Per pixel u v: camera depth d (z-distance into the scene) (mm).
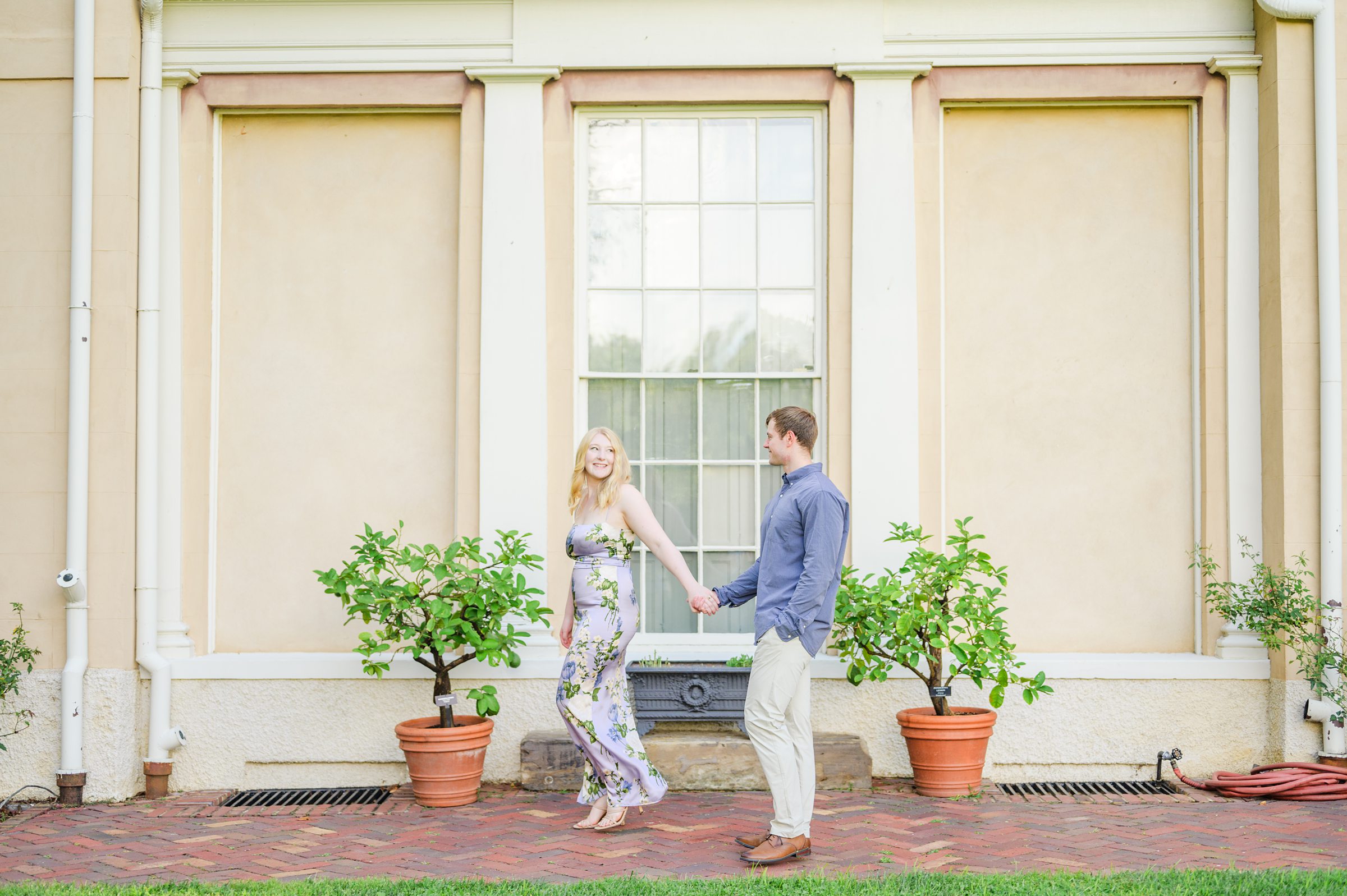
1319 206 5598
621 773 4754
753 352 6098
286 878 4109
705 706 5500
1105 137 6051
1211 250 5871
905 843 4508
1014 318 6027
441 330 6059
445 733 5211
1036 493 5980
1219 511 5816
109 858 4438
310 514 6020
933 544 5824
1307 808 5094
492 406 5875
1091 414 5996
